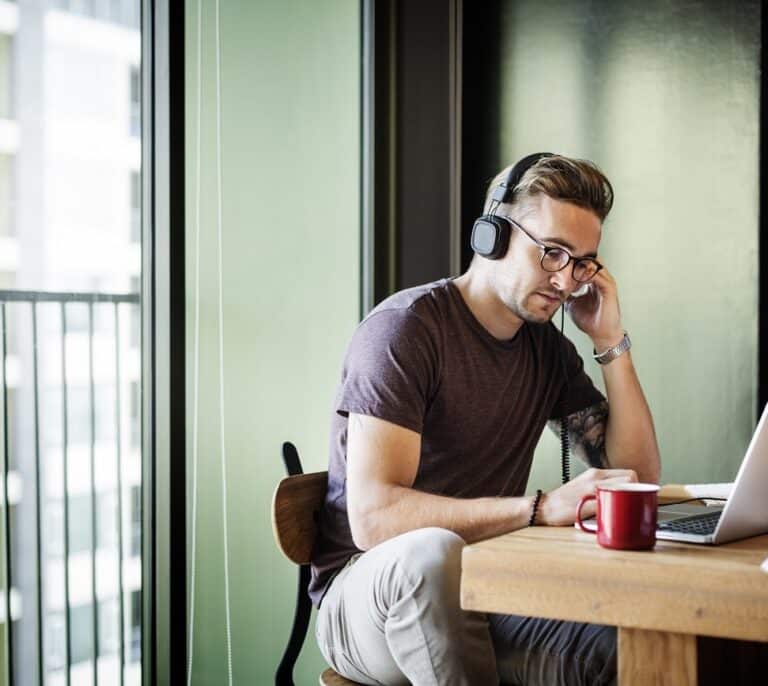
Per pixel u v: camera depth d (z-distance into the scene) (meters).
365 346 1.73
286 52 2.47
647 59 2.79
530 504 1.47
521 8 2.90
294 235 2.50
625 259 2.81
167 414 2.06
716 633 1.11
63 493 1.98
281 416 2.44
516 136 2.91
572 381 2.02
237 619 2.33
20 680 1.93
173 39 2.06
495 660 1.52
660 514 1.52
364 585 1.55
